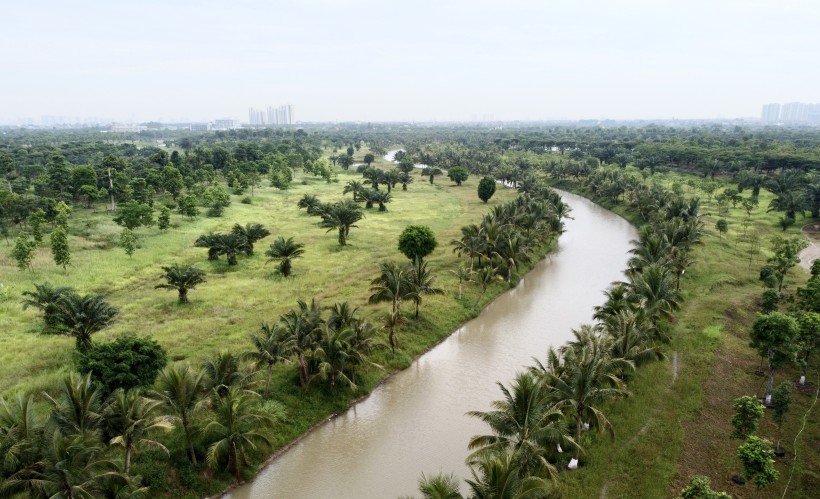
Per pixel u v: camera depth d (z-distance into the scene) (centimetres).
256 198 13938
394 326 5500
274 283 7162
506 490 2569
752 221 11462
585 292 7781
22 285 6488
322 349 4434
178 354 4838
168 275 6234
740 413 3659
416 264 6147
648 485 3478
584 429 4097
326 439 4212
